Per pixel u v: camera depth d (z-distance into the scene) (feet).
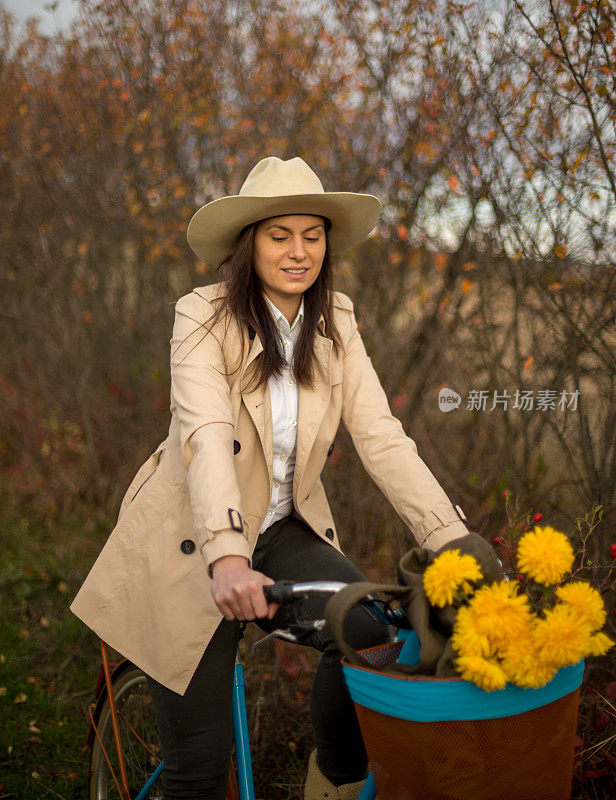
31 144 22.39
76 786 11.87
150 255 21.77
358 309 18.61
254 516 8.45
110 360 23.71
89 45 21.16
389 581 14.49
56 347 23.98
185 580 8.13
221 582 6.32
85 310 23.67
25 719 13.52
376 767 5.48
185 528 8.27
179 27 19.85
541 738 5.19
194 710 8.03
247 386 8.29
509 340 15.07
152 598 8.20
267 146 18.83
